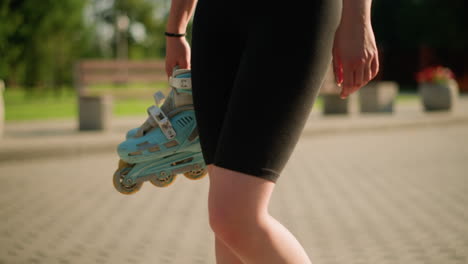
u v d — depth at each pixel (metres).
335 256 3.08
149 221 3.93
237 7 1.28
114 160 6.86
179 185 5.29
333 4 1.24
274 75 1.19
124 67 10.18
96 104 8.98
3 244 3.36
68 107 17.23
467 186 5.14
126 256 3.12
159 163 1.58
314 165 6.41
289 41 1.19
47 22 26.06
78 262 3.01
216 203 1.18
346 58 1.23
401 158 6.88
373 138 9.03
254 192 1.17
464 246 3.25
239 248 1.18
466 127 10.74
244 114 1.19
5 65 23.59
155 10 58.25
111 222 3.90
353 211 4.18
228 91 1.38
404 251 3.17
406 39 31.05
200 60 1.41
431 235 3.50
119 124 10.26
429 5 29.48
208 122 1.40
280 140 1.18
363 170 6.05
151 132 1.56
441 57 28.88
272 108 1.18
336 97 12.20
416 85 29.25
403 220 3.89
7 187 5.20
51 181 5.50
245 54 1.24
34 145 7.02
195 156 1.58
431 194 4.80
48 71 27.30
